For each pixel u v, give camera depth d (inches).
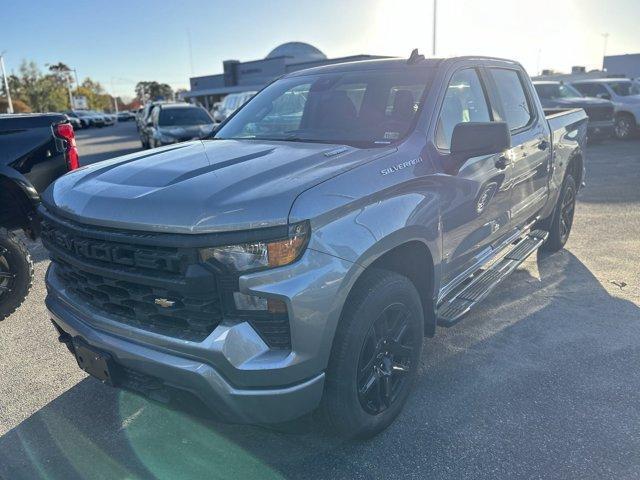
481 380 136.9
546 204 204.1
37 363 153.3
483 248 156.8
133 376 100.8
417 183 114.6
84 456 114.4
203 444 117.3
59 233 107.4
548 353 149.6
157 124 600.7
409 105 130.9
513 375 138.9
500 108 166.4
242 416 92.0
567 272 210.7
